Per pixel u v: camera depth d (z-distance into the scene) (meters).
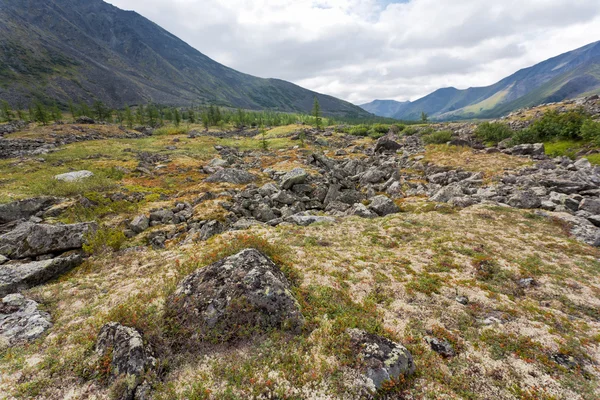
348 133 167.38
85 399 9.73
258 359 11.28
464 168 56.59
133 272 20.70
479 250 23.12
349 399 9.64
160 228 32.41
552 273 19.52
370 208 37.59
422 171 62.66
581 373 11.38
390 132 147.00
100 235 25.48
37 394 9.98
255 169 73.38
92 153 83.44
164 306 13.70
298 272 17.77
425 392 10.15
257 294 13.04
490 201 36.75
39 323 14.13
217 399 9.59
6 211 33.16
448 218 31.42
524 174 49.38
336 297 15.54
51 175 55.44
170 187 54.72
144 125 177.50
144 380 10.08
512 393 10.41
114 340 11.40
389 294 16.56
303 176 47.75
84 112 179.88
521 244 24.28
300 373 10.63
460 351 12.31
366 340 11.68
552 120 89.56
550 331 13.69
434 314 14.83
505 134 101.62
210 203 39.84
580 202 32.50
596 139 71.38
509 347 12.60
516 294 17.52
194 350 11.72
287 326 12.67
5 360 11.67
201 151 99.19
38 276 19.67
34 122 145.00
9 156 81.06
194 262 18.62
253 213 38.38
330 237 26.72
